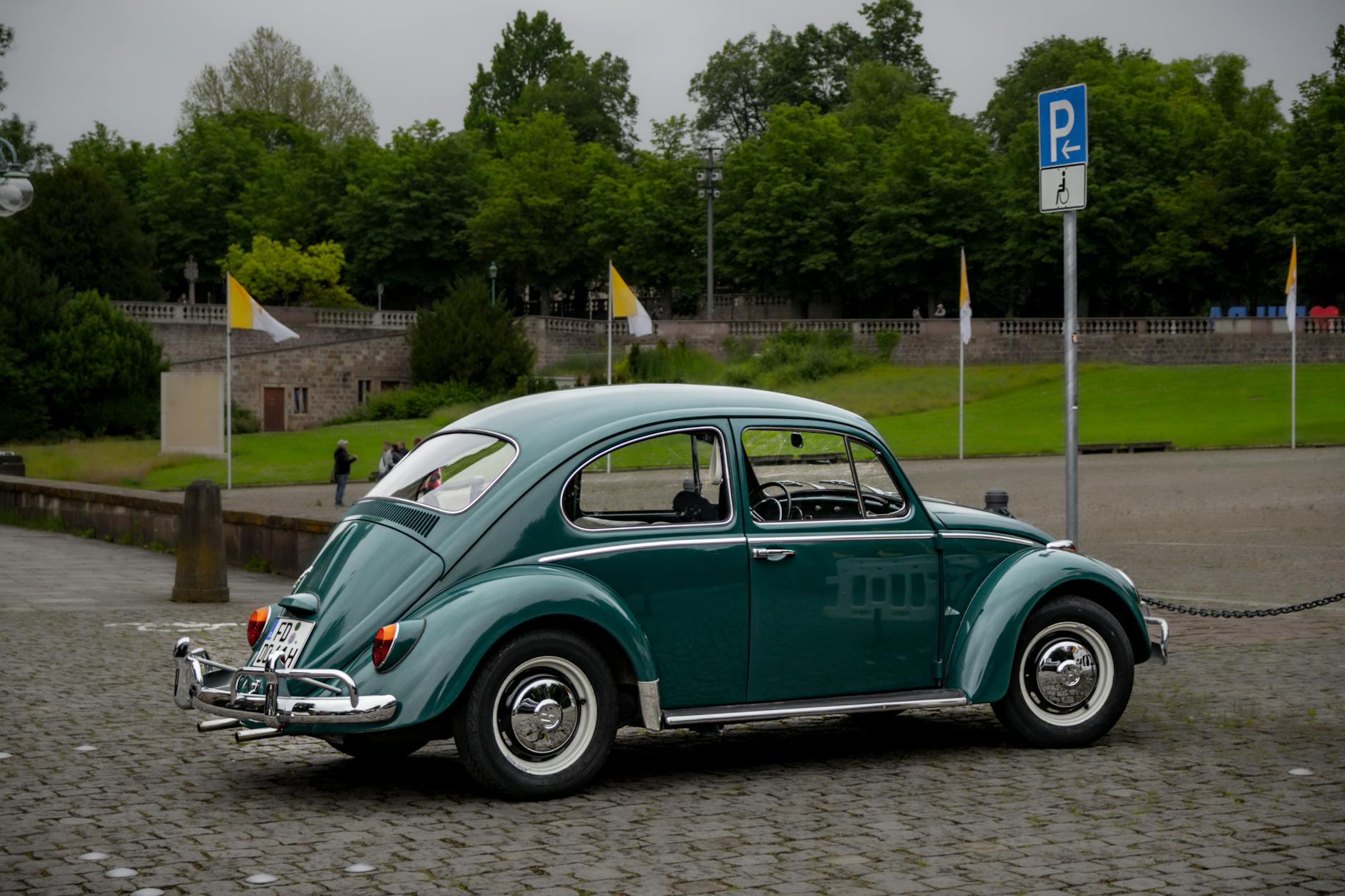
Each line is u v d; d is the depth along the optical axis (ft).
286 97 367.66
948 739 25.62
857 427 23.85
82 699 29.22
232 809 20.39
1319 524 79.15
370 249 293.84
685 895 16.20
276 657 21.12
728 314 308.40
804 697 22.94
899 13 377.09
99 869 17.28
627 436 22.25
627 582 21.71
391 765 23.48
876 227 270.67
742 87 369.91
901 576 23.62
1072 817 19.71
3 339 202.18
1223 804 20.39
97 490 73.20
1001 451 160.35
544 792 20.80
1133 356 238.68
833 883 16.65
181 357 239.09
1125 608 25.12
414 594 20.76
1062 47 326.44
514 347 231.50
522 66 423.64
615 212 285.23
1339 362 228.84
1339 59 252.83
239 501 119.03
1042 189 35.04
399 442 186.80
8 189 57.31
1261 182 250.16
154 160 321.11
